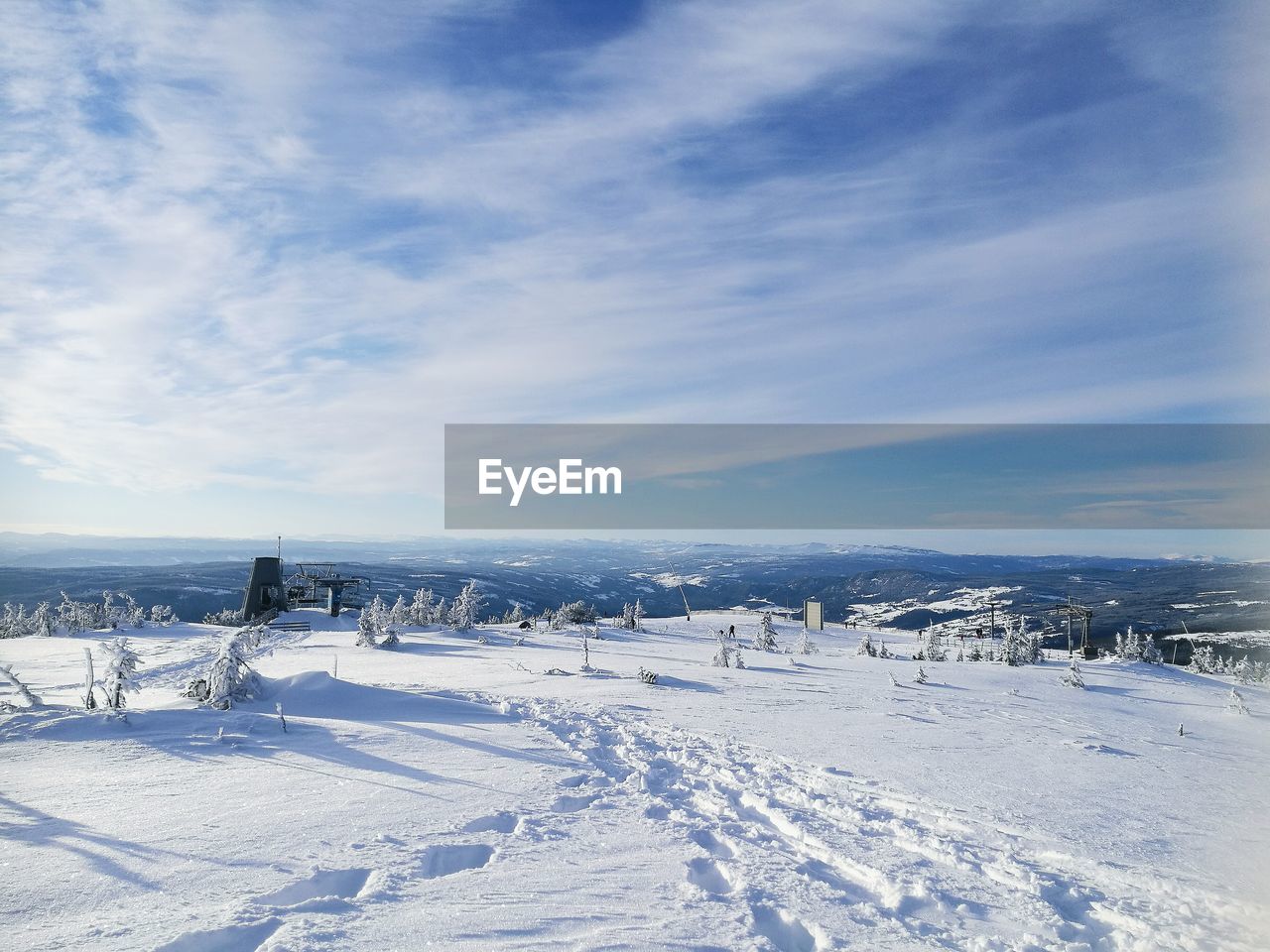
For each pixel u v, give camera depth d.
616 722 13.87
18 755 8.91
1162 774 10.83
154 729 10.36
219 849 5.96
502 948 4.41
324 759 9.26
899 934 5.04
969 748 12.43
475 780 8.59
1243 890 6.02
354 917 4.77
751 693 19.14
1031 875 6.27
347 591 57.84
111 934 4.41
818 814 8.08
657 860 6.21
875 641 50.47
